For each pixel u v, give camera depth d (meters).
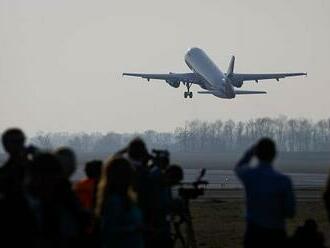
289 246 64.75
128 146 69.19
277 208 63.09
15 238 50.06
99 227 59.19
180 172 71.62
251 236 63.69
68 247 54.12
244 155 65.12
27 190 52.53
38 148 59.97
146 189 67.62
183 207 79.19
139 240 57.88
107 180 57.28
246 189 64.12
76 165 60.84
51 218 52.38
